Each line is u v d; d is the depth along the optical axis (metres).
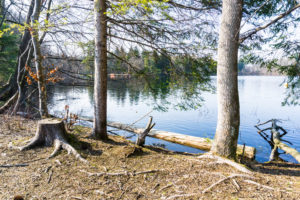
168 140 7.27
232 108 3.52
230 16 3.39
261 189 2.62
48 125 4.06
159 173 3.11
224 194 2.50
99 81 4.89
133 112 13.61
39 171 3.09
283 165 4.56
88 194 2.56
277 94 23.72
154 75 5.83
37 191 2.59
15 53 11.21
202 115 12.70
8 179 2.84
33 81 9.34
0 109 7.98
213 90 5.22
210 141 6.57
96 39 4.73
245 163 3.81
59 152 3.76
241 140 8.16
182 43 5.16
